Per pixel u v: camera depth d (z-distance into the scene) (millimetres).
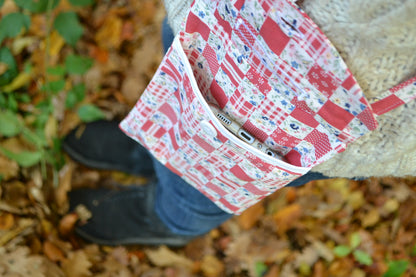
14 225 1311
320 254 1462
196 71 731
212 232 1479
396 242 1474
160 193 1256
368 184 1528
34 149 1446
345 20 476
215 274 1438
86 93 1577
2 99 1426
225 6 571
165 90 771
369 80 520
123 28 1665
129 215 1375
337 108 560
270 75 584
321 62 515
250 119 682
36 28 1561
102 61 1617
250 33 562
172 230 1284
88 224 1387
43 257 1301
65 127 1511
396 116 561
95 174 1521
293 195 1523
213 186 879
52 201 1432
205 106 654
